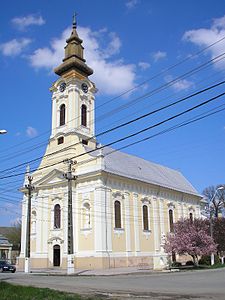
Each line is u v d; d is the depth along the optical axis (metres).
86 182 49.28
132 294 17.12
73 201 49.78
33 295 16.55
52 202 52.28
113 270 42.28
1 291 18.05
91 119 56.84
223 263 52.22
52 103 57.94
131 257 49.66
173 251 46.06
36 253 51.97
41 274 38.38
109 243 46.62
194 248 45.41
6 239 81.88
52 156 54.91
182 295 16.31
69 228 40.09
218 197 82.88
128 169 56.56
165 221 59.56
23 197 57.53
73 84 55.69
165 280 25.44
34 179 56.53
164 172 70.06
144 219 54.78
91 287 21.33
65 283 24.89
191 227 47.97
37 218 53.41
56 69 57.03
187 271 37.34
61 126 55.81
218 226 54.81
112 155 57.06
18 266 54.44
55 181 52.41
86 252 46.72
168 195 62.28
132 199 53.03
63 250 49.22
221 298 15.02
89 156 50.03
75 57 56.16
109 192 48.75
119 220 49.69
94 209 47.50
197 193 71.94
